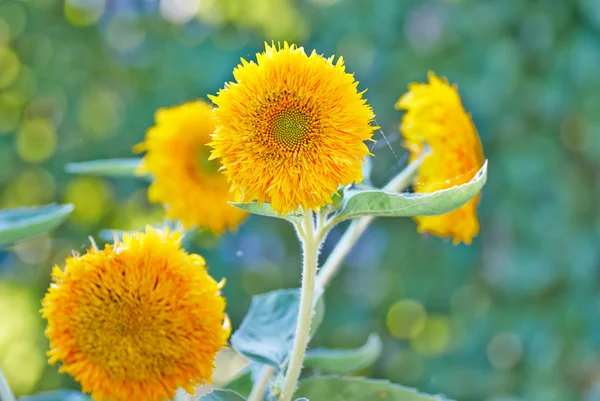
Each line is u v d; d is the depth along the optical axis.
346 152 0.89
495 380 2.98
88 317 0.89
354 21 2.91
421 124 1.10
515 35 2.84
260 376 1.01
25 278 2.96
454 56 2.86
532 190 2.87
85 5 3.08
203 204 1.26
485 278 3.03
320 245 0.99
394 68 2.87
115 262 0.90
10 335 2.96
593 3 2.69
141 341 0.89
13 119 3.11
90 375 0.90
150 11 3.07
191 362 0.90
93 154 3.03
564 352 2.87
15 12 3.07
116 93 3.09
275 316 1.04
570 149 2.92
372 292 3.05
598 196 2.90
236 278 2.81
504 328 2.96
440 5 2.85
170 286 0.90
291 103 0.89
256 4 3.06
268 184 0.89
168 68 2.97
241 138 0.89
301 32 3.03
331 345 3.06
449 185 1.08
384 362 3.11
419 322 3.32
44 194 3.11
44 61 3.08
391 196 0.92
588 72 2.76
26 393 2.96
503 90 2.78
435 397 1.02
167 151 1.26
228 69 2.94
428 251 3.02
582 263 2.85
